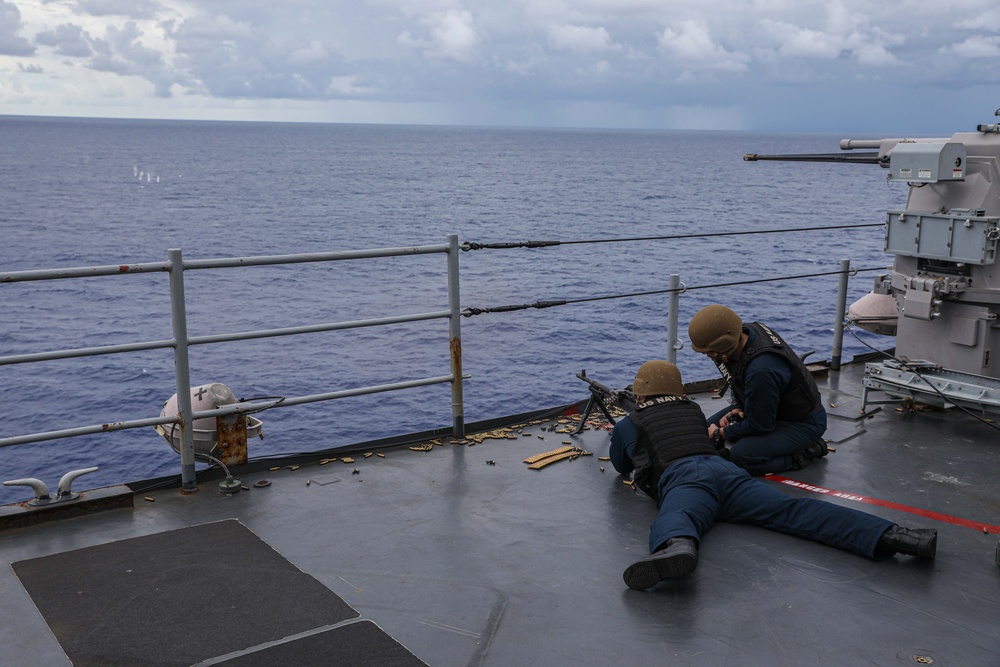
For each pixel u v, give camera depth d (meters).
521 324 33.25
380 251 4.71
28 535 3.90
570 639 3.03
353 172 160.88
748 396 4.73
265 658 2.88
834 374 6.95
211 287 43.53
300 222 77.75
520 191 117.62
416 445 5.25
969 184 5.61
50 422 22.02
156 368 27.05
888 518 4.21
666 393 4.34
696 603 3.30
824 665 2.88
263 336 4.43
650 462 4.20
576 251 57.50
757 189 123.75
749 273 47.16
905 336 6.14
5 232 65.25
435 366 27.16
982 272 5.57
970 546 3.88
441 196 108.62
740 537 3.91
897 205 97.19
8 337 31.52
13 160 174.50
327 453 4.97
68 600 3.29
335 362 27.88
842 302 6.90
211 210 87.75
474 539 3.88
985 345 5.69
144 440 20.16
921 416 5.90
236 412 4.55
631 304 37.06
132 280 45.12
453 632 3.06
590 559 3.69
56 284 42.97
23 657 2.89
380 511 4.21
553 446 5.23
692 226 74.62
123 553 3.71
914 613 3.25
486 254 57.12
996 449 5.25
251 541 3.84
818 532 3.83
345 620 3.14
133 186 117.81
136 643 2.97
